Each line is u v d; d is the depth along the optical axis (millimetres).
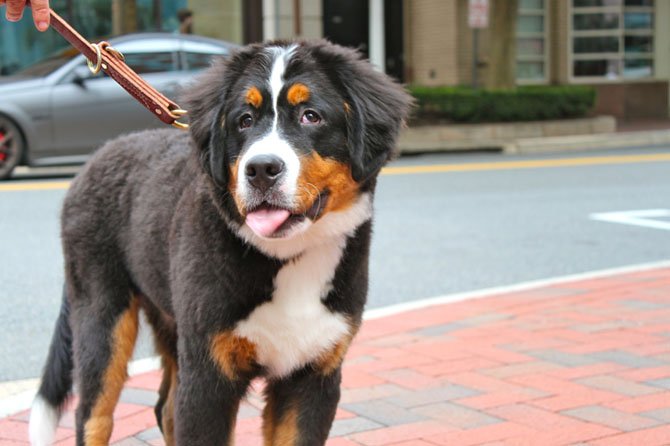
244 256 2889
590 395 4215
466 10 20016
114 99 11469
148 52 11461
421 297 6398
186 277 2971
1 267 6926
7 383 4547
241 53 3041
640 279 6762
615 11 21844
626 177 12477
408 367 4719
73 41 3488
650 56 22203
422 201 10289
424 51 21188
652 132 17984
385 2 21422
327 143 2922
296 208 2789
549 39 21672
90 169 3691
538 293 6340
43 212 9039
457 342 5156
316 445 3123
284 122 2879
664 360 4730
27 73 11969
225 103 2971
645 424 3840
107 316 3508
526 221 9234
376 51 17328
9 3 3248
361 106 2965
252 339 2957
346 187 2986
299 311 2975
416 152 15727
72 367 3688
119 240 3510
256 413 4172
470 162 14328
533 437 3742
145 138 3697
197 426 2955
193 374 2955
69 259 3611
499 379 4488
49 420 3713
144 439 3891
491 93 16891
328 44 3098
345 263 3043
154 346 3771
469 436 3783
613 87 21922
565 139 16891
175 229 3115
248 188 2756
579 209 9953
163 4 17859
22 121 11148
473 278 6949
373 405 4172
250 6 18406
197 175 3123
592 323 5500
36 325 5559
